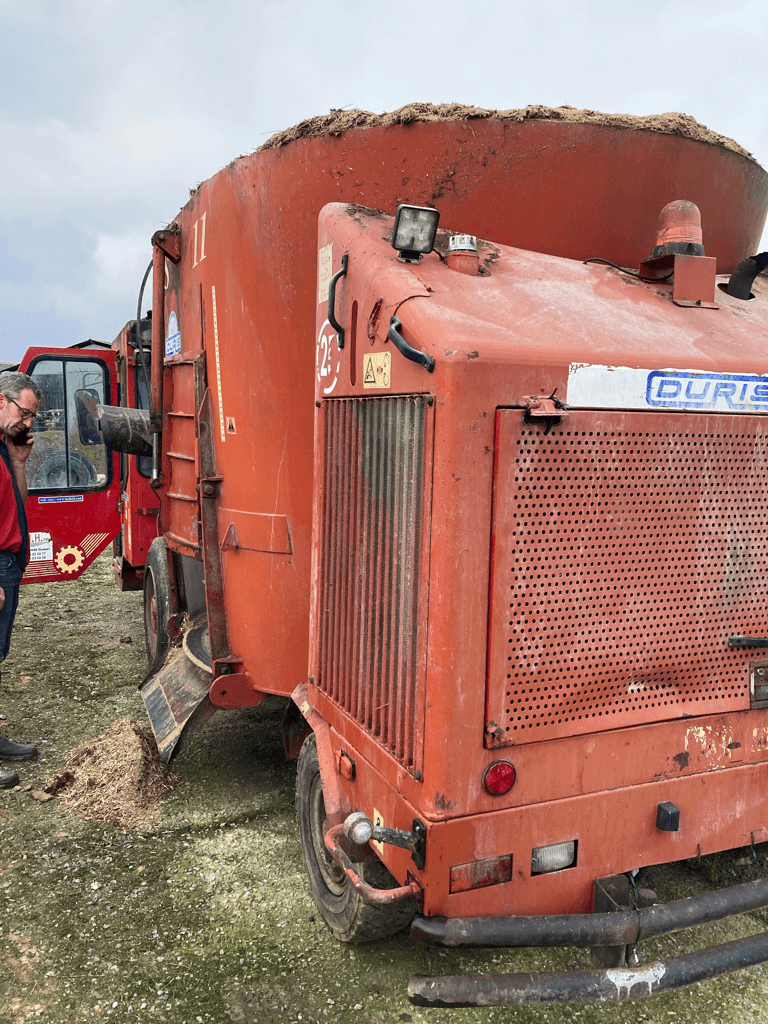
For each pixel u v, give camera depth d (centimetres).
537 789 195
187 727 359
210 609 369
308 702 282
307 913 288
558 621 194
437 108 284
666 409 203
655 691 210
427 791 185
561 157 284
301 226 304
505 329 191
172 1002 242
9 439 398
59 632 669
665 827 208
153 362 449
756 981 255
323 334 261
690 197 304
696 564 212
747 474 217
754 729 226
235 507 355
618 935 186
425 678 186
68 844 335
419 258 222
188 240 405
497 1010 241
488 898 191
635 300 240
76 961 260
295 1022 235
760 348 228
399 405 201
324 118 294
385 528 210
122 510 677
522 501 185
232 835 344
